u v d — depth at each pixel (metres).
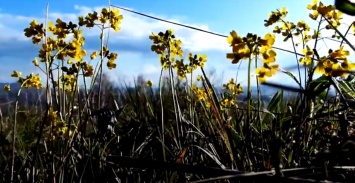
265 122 3.27
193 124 3.12
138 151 3.05
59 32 2.82
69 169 2.79
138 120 3.60
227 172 1.51
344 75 1.90
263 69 1.72
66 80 2.98
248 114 2.34
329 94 3.01
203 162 2.71
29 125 4.13
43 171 2.71
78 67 2.79
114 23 3.10
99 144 2.82
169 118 3.70
